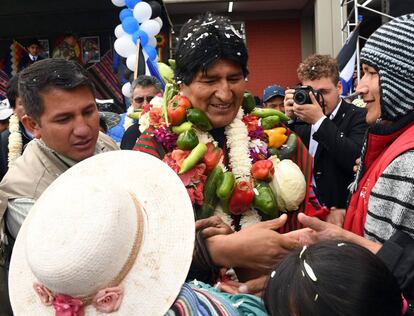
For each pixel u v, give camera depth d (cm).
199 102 159
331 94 272
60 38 809
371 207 135
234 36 154
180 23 880
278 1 826
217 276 142
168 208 110
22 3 748
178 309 102
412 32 134
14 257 112
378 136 145
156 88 363
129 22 482
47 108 150
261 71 905
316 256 90
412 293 120
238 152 164
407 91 135
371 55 140
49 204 100
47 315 103
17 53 809
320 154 261
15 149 321
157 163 116
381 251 123
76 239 94
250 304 115
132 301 100
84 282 94
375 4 631
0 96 777
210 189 157
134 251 101
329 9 759
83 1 741
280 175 159
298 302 87
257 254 131
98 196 98
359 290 85
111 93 800
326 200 261
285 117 179
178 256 104
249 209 163
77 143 154
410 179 125
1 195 151
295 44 897
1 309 152
